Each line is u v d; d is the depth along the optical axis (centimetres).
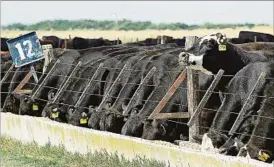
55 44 6894
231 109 2931
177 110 3288
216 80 2892
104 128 3569
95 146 3191
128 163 2877
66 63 4416
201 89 3250
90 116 3750
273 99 2686
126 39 13725
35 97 4259
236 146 2688
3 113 3994
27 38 4172
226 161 2483
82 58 4519
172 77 3406
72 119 3781
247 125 2738
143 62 3700
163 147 2795
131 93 3588
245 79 2950
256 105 2761
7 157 3225
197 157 2619
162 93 3353
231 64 3366
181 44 5872
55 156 3228
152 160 2820
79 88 4009
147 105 3322
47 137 3550
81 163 2988
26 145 3519
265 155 2567
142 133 3297
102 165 2906
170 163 2758
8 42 4197
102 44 6856
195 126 2981
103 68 3975
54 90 4294
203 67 3300
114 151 3072
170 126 3266
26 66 4762
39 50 4191
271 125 2625
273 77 2819
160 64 3566
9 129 3919
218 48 3303
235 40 5091
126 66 3703
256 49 3869
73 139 3341
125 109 3434
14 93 4509
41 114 4272
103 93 3931
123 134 3322
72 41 6825
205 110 3048
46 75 4384
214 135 2812
